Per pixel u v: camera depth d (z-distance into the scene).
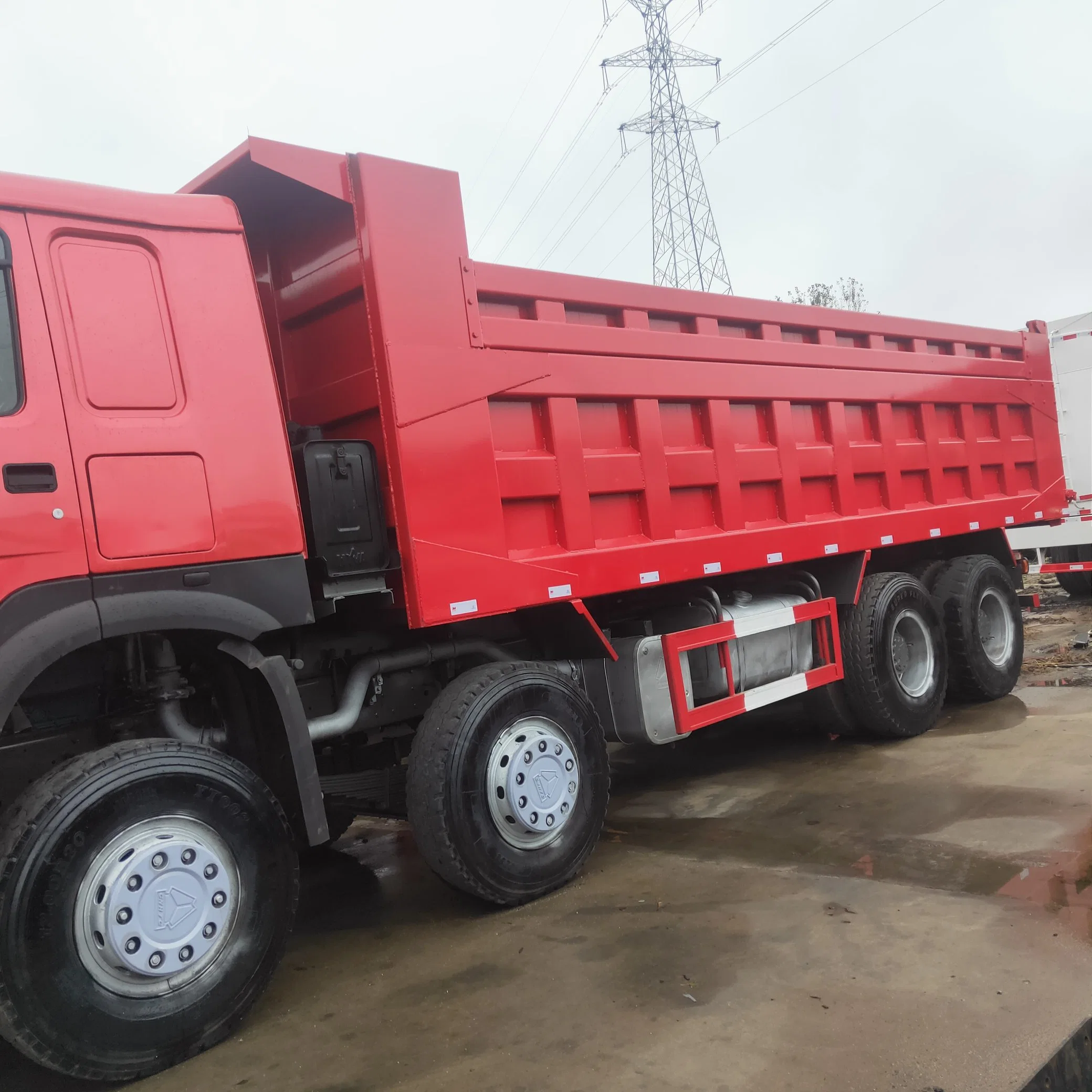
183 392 3.13
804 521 5.54
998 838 4.01
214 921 2.94
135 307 3.07
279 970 3.51
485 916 3.79
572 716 4.07
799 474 5.52
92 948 2.69
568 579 4.20
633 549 4.52
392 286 3.66
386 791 4.09
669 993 2.93
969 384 6.93
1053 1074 2.35
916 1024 2.60
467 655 4.22
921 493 6.55
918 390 6.43
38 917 2.59
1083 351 10.27
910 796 4.77
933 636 6.31
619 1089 2.45
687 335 4.87
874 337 6.14
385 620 3.87
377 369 3.64
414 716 4.14
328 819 4.67
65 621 2.78
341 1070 2.71
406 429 3.63
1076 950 2.94
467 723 3.70
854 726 6.07
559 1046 2.69
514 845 3.82
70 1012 2.63
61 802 2.68
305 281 3.98
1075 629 9.58
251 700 3.50
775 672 5.50
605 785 4.19
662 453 4.73
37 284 2.87
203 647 3.38
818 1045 2.54
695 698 5.06
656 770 6.00
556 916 3.70
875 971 2.93
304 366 4.09
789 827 4.50
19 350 2.81
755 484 5.30
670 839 4.53
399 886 4.36
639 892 3.85
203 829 2.95
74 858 2.67
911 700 6.04
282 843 3.15
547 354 4.20
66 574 2.80
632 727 4.59
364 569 3.57
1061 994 2.68
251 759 3.53
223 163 3.63
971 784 4.85
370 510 3.63
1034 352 7.76
